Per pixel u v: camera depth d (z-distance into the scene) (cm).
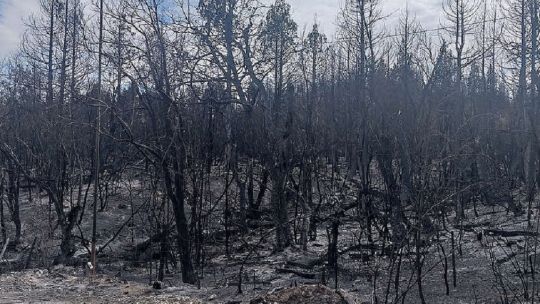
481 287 1102
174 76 1568
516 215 1628
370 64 2378
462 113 2017
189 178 1641
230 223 1942
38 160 2006
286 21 2056
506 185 1808
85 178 2608
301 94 2581
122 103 1883
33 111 2261
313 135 2156
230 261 1678
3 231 2239
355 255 1491
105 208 2408
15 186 2345
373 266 1244
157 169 1616
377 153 1670
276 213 1841
